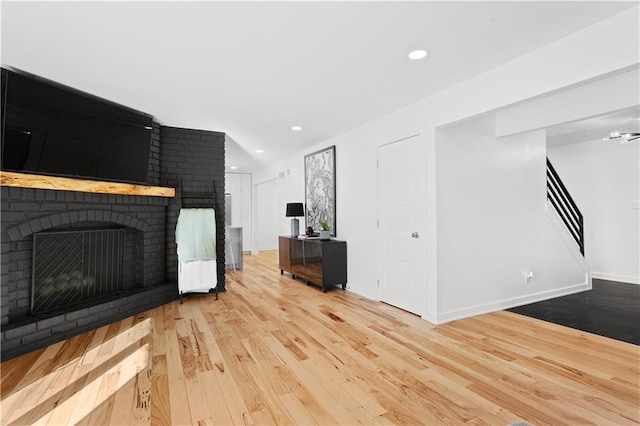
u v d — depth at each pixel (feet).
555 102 10.84
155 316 11.80
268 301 13.84
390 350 8.75
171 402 6.36
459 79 9.80
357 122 14.29
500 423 5.69
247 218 30.83
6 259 8.73
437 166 11.09
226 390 6.79
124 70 8.87
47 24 6.68
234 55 8.15
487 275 12.21
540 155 14.02
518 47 7.97
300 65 8.75
